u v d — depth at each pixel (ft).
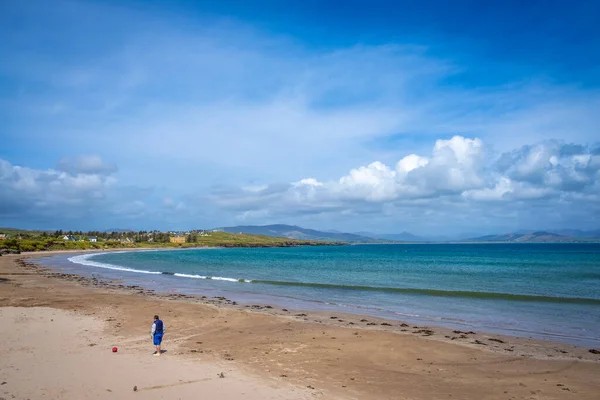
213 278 192.65
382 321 90.89
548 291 142.00
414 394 47.01
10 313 89.25
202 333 77.15
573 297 124.67
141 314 93.56
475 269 255.91
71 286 151.94
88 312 94.53
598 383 51.47
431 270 249.14
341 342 70.38
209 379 50.21
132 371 52.54
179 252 640.58
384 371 55.42
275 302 119.03
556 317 95.61
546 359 61.87
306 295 133.80
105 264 299.38
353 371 55.21
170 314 94.53
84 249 603.67
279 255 531.09
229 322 87.15
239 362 58.13
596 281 175.22
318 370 55.31
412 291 141.49
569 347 69.00
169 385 47.75
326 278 196.75
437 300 122.21
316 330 79.87
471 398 46.09
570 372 55.77
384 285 164.04
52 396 43.42
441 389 48.80
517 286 157.89
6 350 61.26
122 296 123.75
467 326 86.07
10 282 160.86
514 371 56.03
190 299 121.90
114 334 73.72
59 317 86.89
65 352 61.00
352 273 226.58
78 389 45.68
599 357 63.21
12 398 42.55
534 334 78.79
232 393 45.68
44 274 203.21
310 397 45.21
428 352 64.90
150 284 165.48
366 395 46.39
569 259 372.38
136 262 333.83
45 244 540.52
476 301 119.96
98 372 51.80
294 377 52.11
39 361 56.08
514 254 510.58
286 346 67.77
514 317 95.71
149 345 66.74
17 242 480.23
